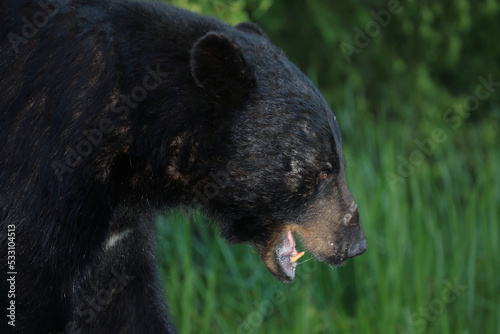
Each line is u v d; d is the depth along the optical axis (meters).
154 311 8.80
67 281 7.69
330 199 8.07
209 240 13.20
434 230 12.79
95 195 7.61
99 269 8.40
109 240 8.32
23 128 7.44
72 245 7.57
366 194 13.10
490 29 19.98
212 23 8.00
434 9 18.38
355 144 14.54
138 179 7.99
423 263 12.27
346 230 8.12
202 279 13.11
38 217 7.42
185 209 8.37
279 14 16.55
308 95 7.77
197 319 11.98
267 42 8.12
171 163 7.94
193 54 7.42
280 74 7.76
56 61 7.46
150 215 8.41
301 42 17.16
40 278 7.54
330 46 17.05
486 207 13.68
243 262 12.76
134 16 7.71
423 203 13.52
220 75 7.58
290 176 7.83
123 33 7.62
